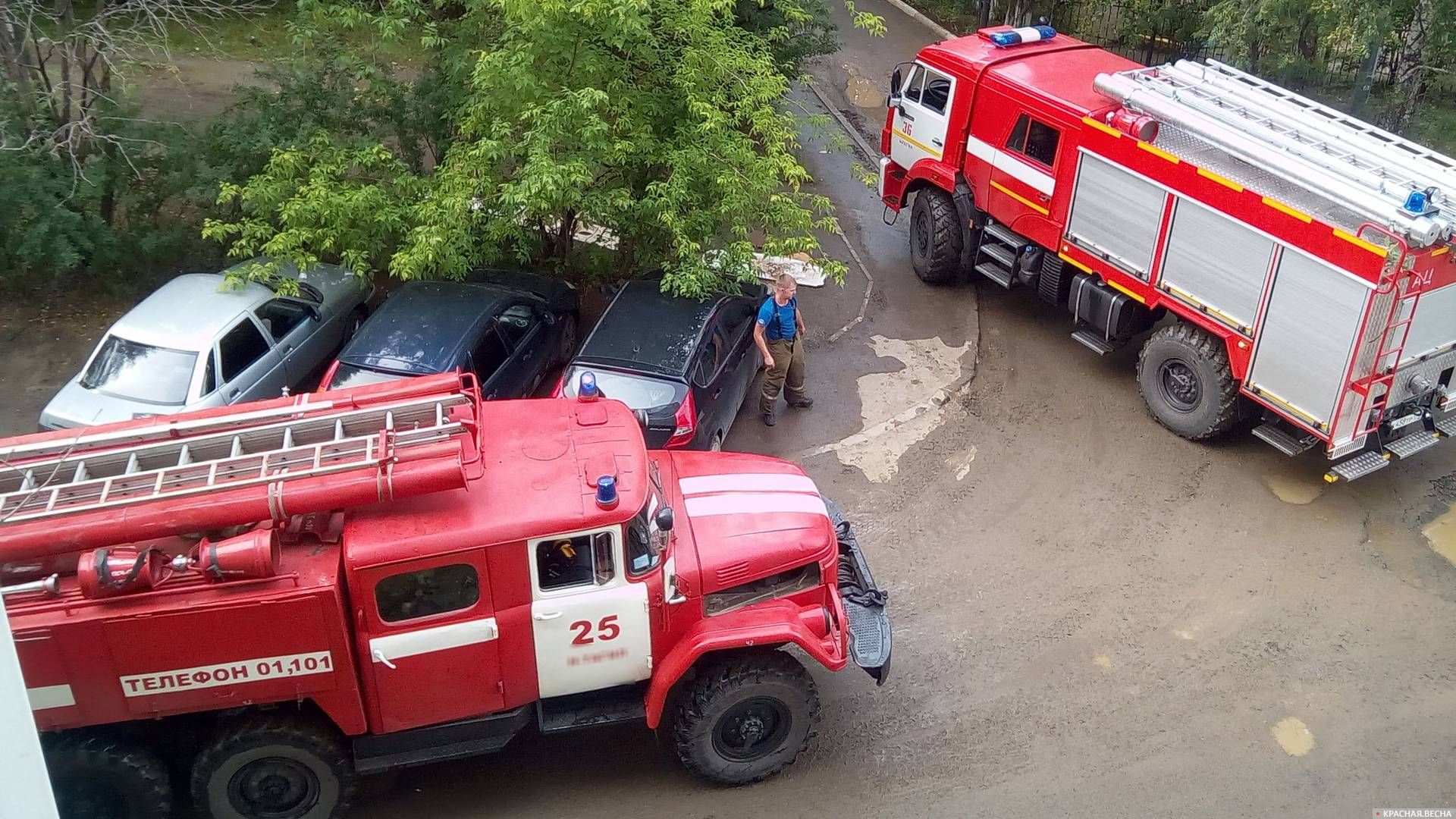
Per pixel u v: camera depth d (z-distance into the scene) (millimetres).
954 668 7902
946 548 9133
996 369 11758
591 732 7367
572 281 12445
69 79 12055
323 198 10055
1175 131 9844
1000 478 10016
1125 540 9211
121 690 5598
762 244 13742
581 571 6070
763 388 10555
